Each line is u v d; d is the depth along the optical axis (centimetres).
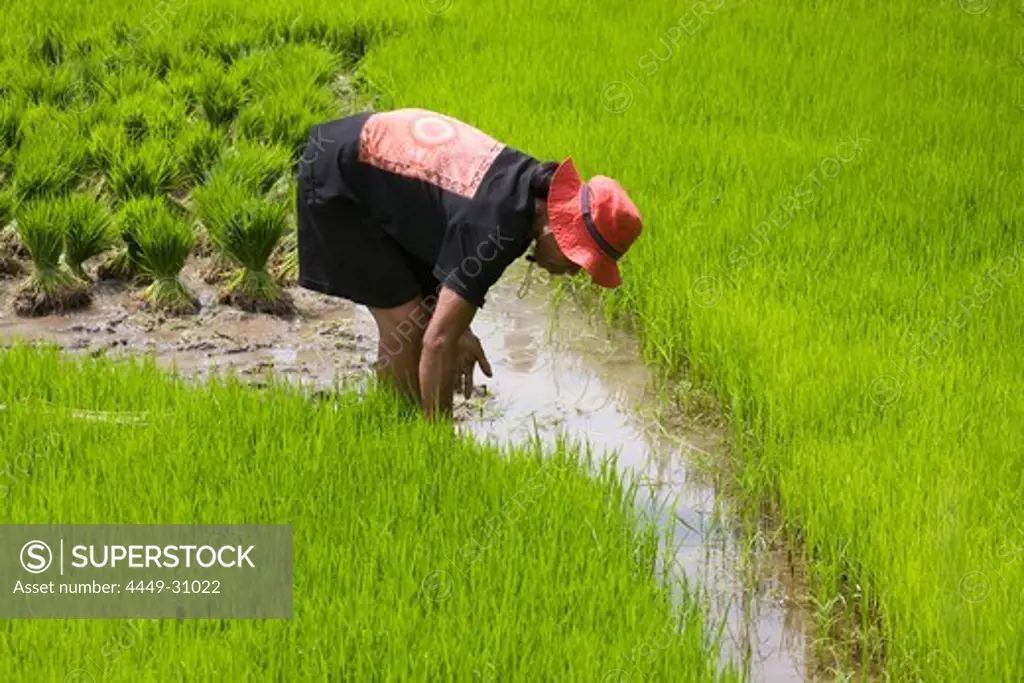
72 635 722
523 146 1437
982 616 782
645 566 855
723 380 1088
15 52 1728
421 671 712
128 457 888
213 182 1327
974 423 970
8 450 890
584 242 807
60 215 1227
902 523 850
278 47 1797
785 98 1622
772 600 877
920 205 1345
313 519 829
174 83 1614
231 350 1159
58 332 1178
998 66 1792
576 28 1859
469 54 1725
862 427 982
